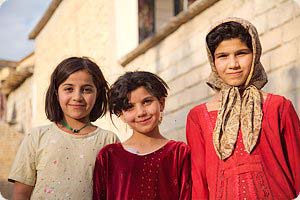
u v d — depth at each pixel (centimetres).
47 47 846
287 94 335
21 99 1012
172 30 491
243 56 202
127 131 521
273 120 195
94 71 236
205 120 207
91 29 659
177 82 487
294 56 331
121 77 227
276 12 350
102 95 245
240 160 193
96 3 645
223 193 194
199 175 205
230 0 406
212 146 201
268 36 357
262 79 208
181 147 220
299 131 198
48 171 222
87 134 232
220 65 204
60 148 225
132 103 219
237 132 196
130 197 212
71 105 228
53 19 815
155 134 225
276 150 193
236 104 202
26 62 1008
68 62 234
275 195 188
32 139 228
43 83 862
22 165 225
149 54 532
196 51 457
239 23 202
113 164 219
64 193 220
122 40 582
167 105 498
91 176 226
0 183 716
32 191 228
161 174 215
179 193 216
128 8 593
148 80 221
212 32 207
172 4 639
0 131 1018
